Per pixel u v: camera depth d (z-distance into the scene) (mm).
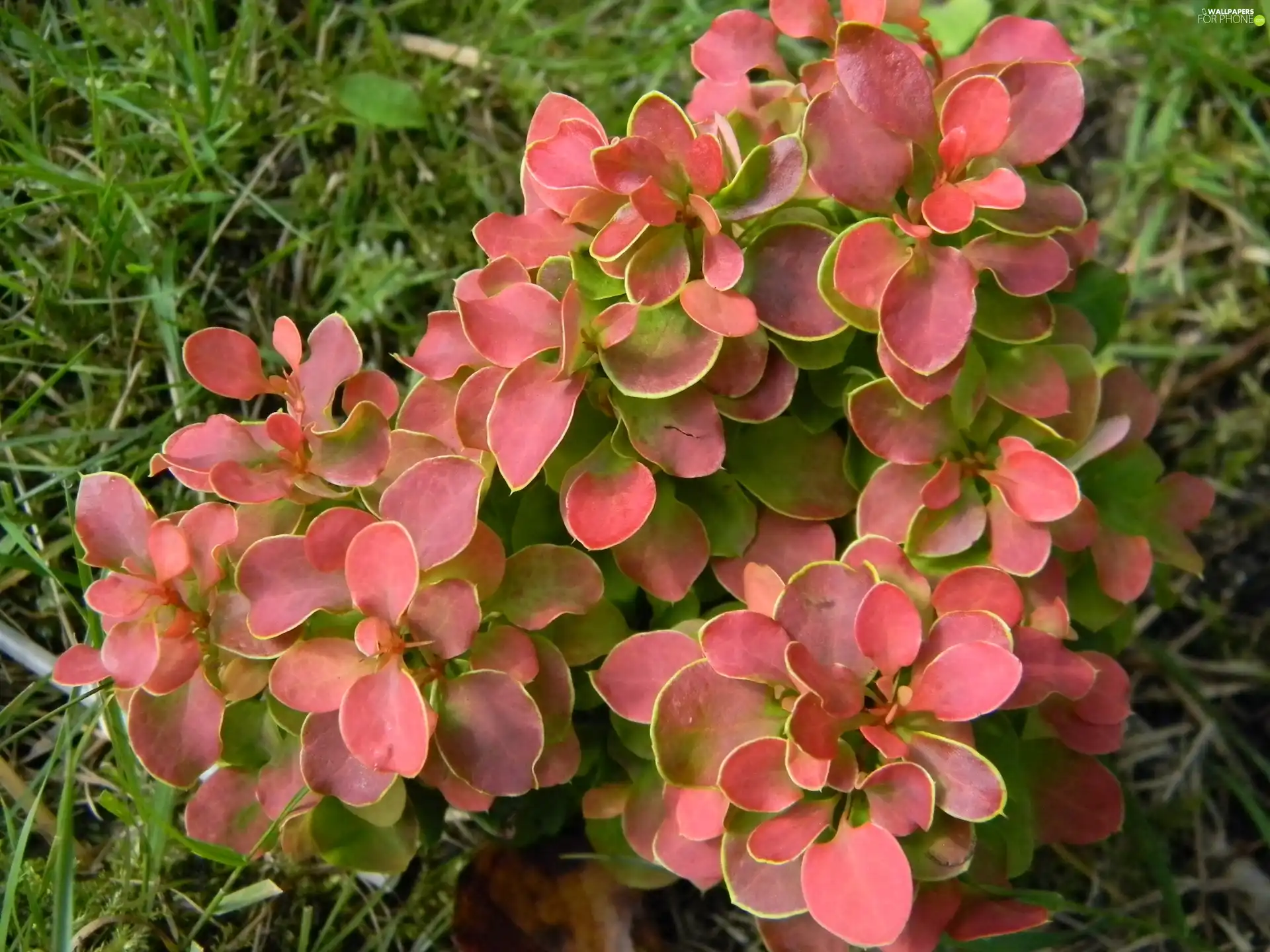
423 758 303
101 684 371
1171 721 446
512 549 348
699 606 350
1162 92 501
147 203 453
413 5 506
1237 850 431
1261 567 457
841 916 296
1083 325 357
